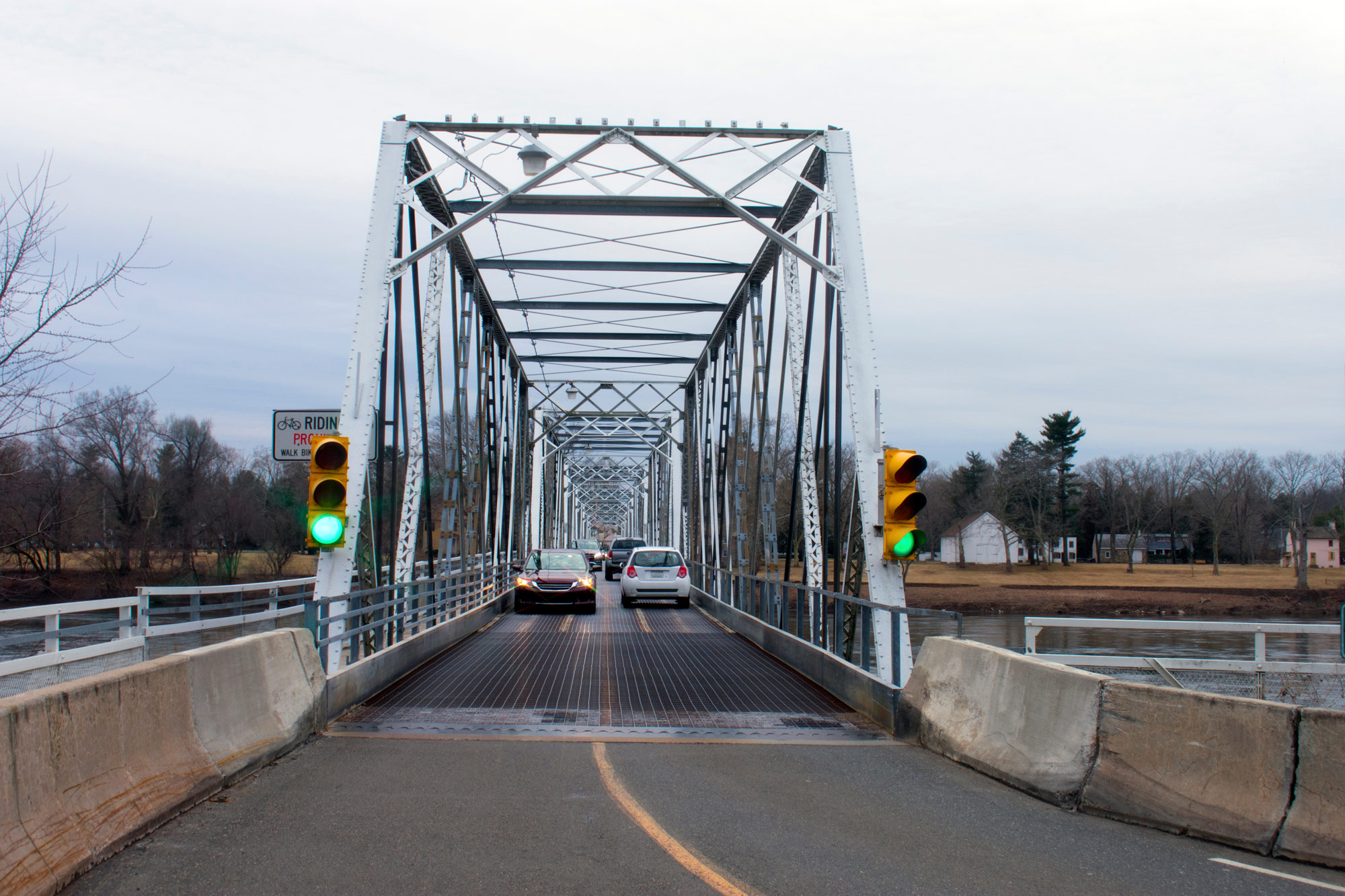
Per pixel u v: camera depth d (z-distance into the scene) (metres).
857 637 19.19
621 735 7.64
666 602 25.48
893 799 5.75
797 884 4.17
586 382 30.66
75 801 4.19
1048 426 76.19
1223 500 79.69
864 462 9.91
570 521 66.75
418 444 12.45
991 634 36.00
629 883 4.13
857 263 10.91
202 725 5.67
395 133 11.38
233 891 3.90
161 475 44.25
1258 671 10.77
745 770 6.48
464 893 3.96
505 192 11.28
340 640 8.52
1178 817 5.09
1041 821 5.30
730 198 11.36
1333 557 88.12
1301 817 4.71
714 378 24.17
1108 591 52.94
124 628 10.37
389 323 10.80
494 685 10.25
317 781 5.88
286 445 10.12
